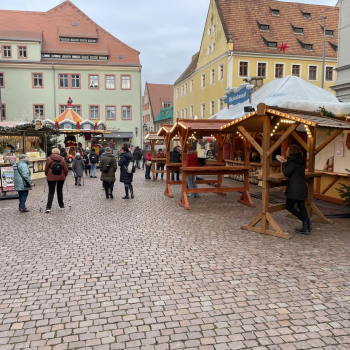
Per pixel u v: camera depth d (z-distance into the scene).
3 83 37.62
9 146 17.53
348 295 4.06
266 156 6.64
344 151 9.46
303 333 3.28
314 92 12.81
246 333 3.28
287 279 4.52
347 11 15.42
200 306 3.80
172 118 56.50
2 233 6.89
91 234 6.76
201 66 37.94
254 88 14.78
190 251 5.66
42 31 40.78
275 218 8.01
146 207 9.63
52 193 9.09
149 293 4.12
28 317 3.59
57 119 25.03
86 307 3.79
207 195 11.77
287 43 33.00
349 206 7.73
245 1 34.84
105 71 39.62
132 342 3.14
